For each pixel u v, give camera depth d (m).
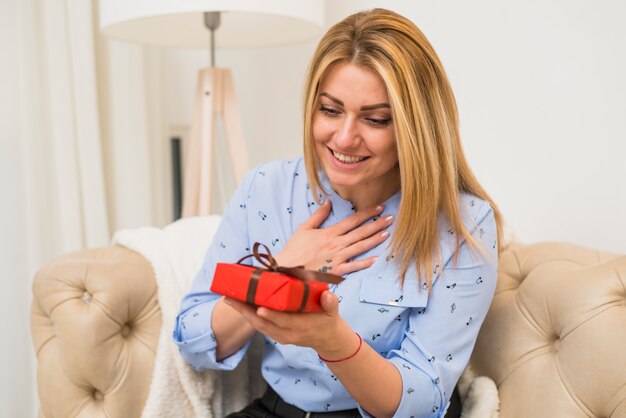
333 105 0.97
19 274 1.87
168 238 1.31
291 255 1.08
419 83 0.96
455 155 1.04
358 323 1.05
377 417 0.97
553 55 1.40
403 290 1.03
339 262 1.07
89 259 1.22
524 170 1.49
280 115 2.11
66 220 1.91
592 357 0.99
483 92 1.55
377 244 1.08
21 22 1.79
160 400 1.19
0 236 1.83
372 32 0.94
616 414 0.96
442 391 0.99
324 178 1.15
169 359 1.20
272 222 1.19
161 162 2.20
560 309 1.06
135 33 1.70
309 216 1.17
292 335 0.80
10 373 1.87
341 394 1.07
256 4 1.45
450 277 1.01
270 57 2.11
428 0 1.63
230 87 1.74
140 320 1.22
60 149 1.88
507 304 1.16
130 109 2.05
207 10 1.44
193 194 1.77
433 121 0.98
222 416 1.29
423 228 1.00
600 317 1.00
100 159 1.95
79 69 1.89
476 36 1.54
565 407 1.01
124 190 2.08
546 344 1.09
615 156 1.32
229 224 1.21
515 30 1.46
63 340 1.16
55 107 1.86
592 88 1.34
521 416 1.07
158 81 2.15
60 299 1.18
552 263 1.14
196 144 1.75
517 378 1.10
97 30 1.99
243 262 1.21
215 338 1.13
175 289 1.23
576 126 1.38
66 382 1.17
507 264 1.22
